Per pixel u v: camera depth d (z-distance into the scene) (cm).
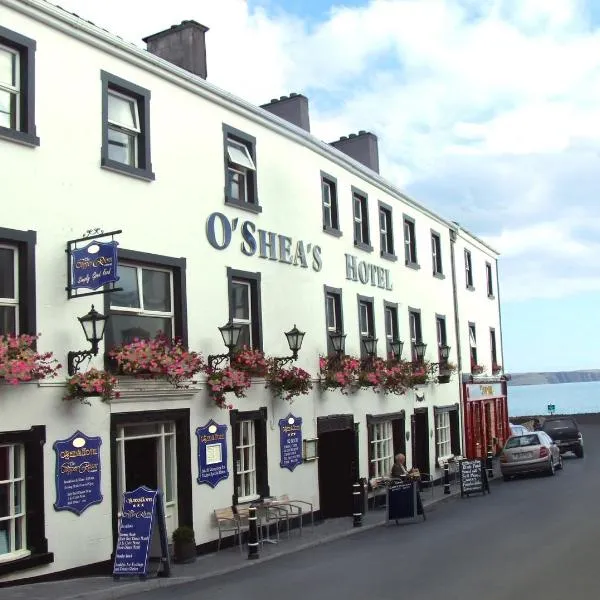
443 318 2628
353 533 1563
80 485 1113
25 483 1053
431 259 2567
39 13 1133
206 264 1423
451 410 2622
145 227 1294
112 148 1270
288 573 1114
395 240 2278
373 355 1970
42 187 1113
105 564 1141
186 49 1611
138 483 1266
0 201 1052
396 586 955
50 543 1064
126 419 1206
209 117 1478
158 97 1357
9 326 1070
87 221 1182
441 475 2453
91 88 1218
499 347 3375
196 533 1323
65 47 1179
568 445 3042
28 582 1029
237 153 1566
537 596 862
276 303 1623
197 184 1426
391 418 2120
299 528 1556
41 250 1099
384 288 2161
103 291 1088
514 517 1564
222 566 1202
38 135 1117
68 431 1106
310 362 1736
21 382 1035
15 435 1027
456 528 1484
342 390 1859
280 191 1684
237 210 1530
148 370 1210
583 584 912
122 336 1241
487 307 3234
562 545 1188
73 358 1112
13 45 1106
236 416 1453
